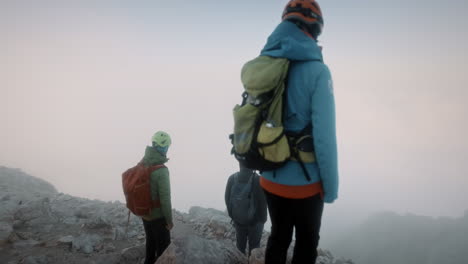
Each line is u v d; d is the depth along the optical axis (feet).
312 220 7.05
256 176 17.39
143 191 14.64
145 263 15.70
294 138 6.55
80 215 24.06
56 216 23.18
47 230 20.83
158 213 15.11
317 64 6.53
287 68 6.54
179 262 11.43
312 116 6.38
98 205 26.71
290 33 6.83
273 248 7.90
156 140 15.34
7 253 17.11
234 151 7.48
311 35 7.32
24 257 16.84
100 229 21.35
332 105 6.46
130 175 15.23
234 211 17.39
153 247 15.76
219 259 12.32
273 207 7.42
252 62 6.87
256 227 17.92
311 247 7.39
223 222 25.20
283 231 7.73
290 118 6.65
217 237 23.36
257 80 6.41
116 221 23.11
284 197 6.88
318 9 7.18
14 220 21.30
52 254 17.34
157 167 14.94
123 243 20.22
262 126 6.58
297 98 6.53
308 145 6.53
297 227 7.34
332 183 6.38
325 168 6.28
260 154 6.46
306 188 6.66
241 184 17.34
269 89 6.44
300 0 7.09
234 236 23.50
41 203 23.73
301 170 6.61
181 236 12.80
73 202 27.50
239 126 6.77
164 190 14.69
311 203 6.82
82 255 17.72
